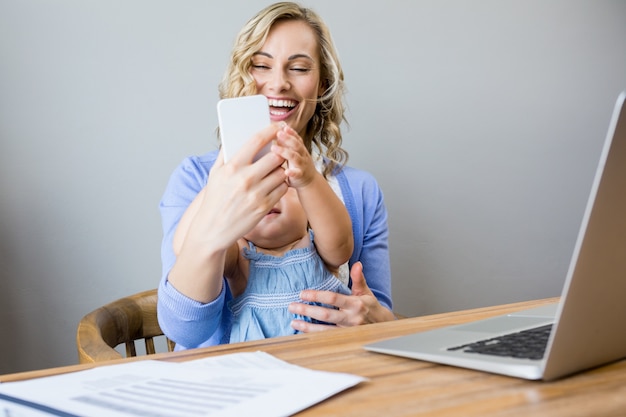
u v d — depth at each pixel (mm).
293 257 1157
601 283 515
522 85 2277
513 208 2287
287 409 466
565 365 524
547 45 2307
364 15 2041
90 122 1769
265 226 1166
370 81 2064
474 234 2230
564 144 2354
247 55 1410
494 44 2229
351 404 490
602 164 474
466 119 2201
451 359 581
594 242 490
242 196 950
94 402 496
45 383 566
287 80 1424
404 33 2098
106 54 1775
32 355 1732
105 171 1789
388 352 644
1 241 1694
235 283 1190
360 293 1166
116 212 1805
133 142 1814
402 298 2141
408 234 2141
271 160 955
